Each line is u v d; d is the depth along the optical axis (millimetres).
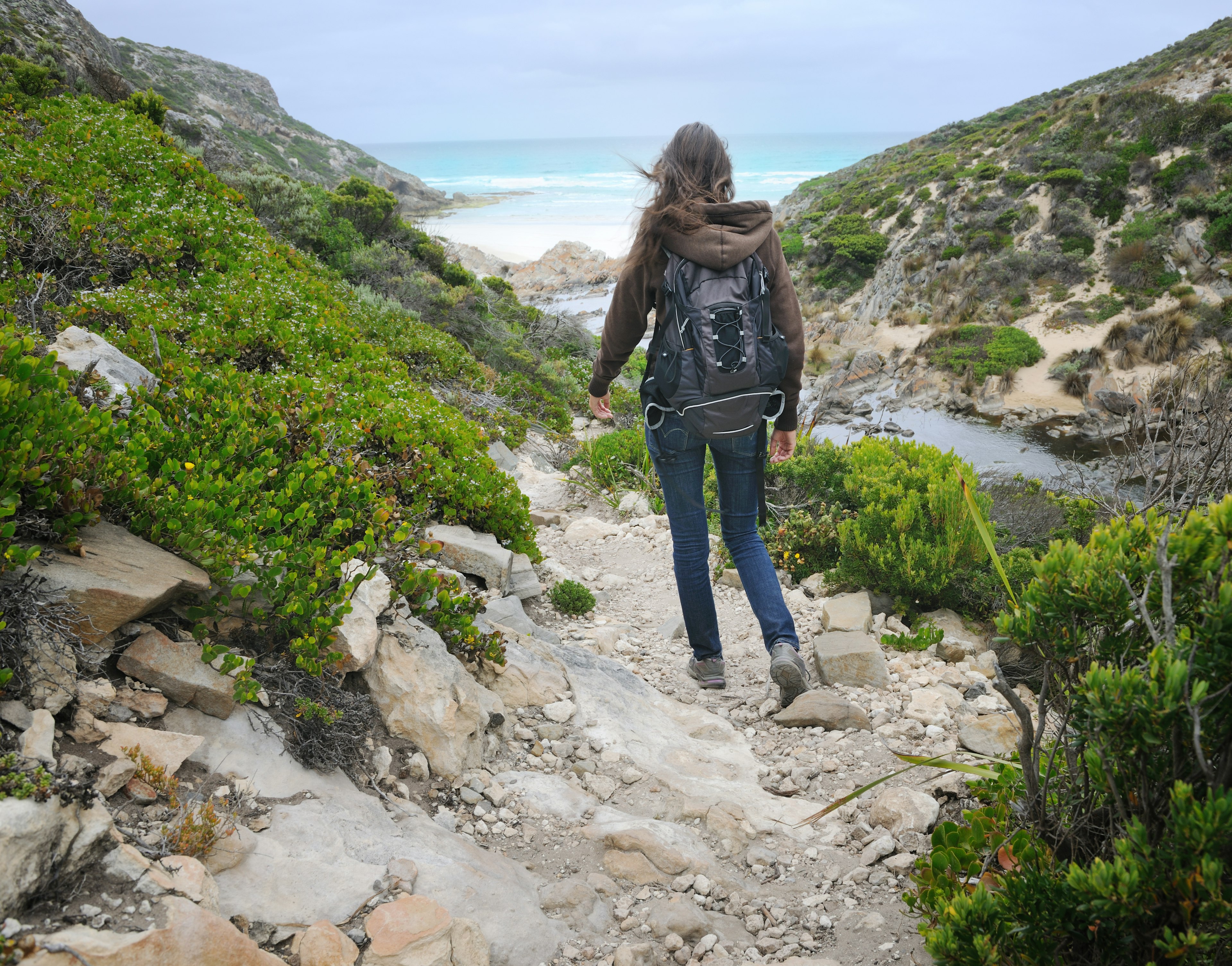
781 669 3211
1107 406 19547
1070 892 1474
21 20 18562
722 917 2133
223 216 8984
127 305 5625
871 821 2531
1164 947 1248
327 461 3590
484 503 4691
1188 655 1333
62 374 2463
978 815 2096
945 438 18812
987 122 58625
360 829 2010
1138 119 31953
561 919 2035
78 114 9969
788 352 2920
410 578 3057
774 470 6426
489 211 93312
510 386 11547
